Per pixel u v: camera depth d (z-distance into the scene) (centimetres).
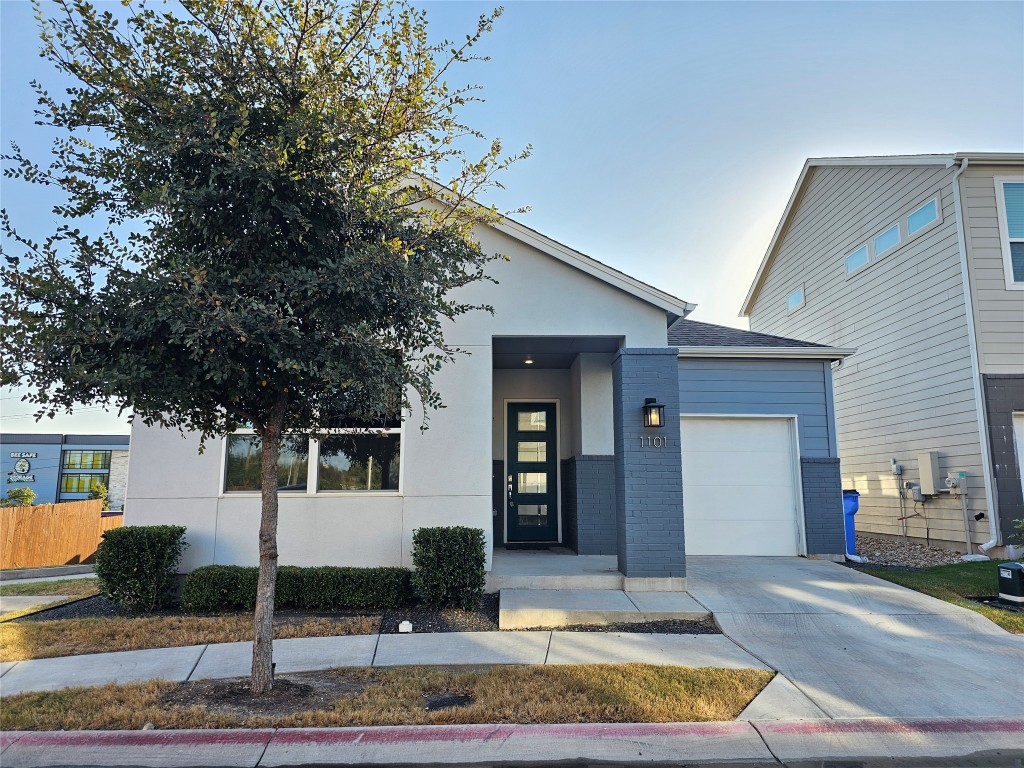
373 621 737
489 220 626
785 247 1858
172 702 502
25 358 440
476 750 427
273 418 538
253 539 862
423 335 579
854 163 1487
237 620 739
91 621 736
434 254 570
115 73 485
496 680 537
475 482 884
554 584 866
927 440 1241
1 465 3178
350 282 487
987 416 1103
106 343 460
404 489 880
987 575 923
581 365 1105
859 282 1485
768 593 832
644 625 731
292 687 535
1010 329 1130
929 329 1240
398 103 554
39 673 577
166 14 494
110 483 3241
